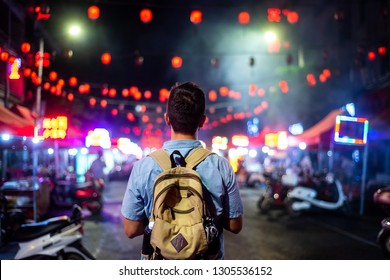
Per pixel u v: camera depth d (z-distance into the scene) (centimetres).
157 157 288
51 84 2419
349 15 3056
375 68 2639
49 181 1606
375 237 1262
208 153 294
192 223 263
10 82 1856
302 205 1681
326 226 1471
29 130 1171
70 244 735
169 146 296
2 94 1734
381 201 1077
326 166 3156
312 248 1102
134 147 3091
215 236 269
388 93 2422
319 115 3612
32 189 1303
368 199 1970
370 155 2708
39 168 1775
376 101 2595
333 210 1705
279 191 1817
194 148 295
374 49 2647
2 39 1706
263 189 3088
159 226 258
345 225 1495
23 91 2053
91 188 1748
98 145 1670
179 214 267
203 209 267
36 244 693
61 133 1183
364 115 2727
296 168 2591
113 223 1515
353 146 2134
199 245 257
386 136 1841
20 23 1975
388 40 2455
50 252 693
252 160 4259
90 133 1664
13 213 798
